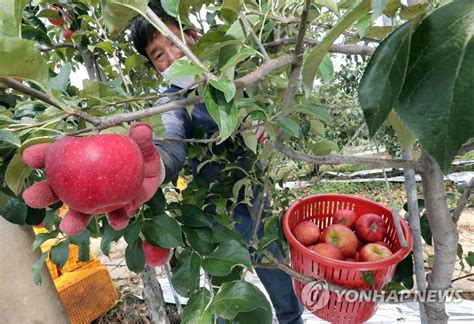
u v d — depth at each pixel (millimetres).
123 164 494
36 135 732
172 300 2752
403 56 326
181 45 618
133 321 2736
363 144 4465
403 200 5191
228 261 877
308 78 544
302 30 562
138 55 1450
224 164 1587
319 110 839
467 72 289
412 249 1051
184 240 1030
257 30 972
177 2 707
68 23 1713
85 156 477
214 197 1516
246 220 1781
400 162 829
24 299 1156
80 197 484
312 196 1329
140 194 613
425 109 301
